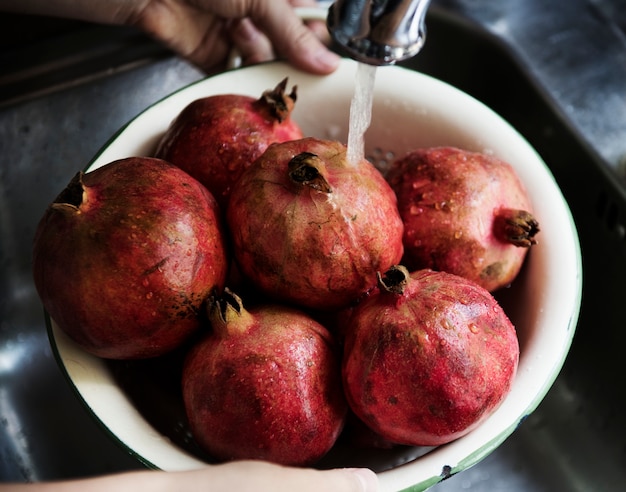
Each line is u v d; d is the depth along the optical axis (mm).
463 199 437
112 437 389
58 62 674
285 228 387
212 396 377
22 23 661
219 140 451
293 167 382
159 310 386
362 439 423
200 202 404
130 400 423
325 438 387
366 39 352
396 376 365
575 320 426
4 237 675
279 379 375
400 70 525
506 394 383
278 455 378
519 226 431
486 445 377
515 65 661
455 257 438
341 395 396
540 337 423
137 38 692
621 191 583
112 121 702
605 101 633
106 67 687
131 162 407
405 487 365
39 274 390
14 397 643
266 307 409
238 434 375
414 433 374
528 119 664
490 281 449
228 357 380
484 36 677
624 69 650
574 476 598
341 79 532
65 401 643
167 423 436
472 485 595
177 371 451
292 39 546
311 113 541
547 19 684
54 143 682
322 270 392
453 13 685
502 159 496
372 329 375
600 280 621
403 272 378
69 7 599
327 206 387
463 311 376
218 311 382
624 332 602
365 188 399
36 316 676
